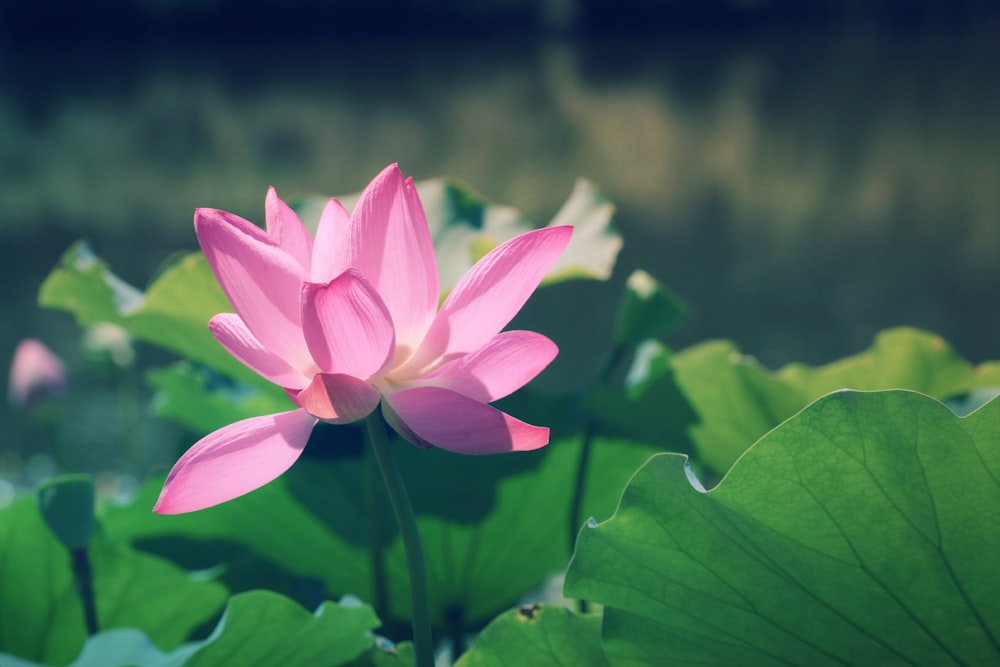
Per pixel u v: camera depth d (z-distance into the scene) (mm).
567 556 2146
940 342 2242
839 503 1791
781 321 10977
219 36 57125
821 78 36094
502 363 1768
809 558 1806
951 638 1808
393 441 2051
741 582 1822
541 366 1771
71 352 9859
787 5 57375
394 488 1757
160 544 2135
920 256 13602
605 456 2152
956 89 31578
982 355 9734
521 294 1763
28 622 2037
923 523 1787
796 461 1787
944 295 11703
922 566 1795
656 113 29672
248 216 16391
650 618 1842
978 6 55344
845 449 1782
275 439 1748
